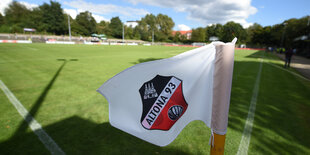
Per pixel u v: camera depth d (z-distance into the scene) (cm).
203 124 321
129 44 4650
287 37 3588
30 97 438
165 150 244
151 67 133
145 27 8219
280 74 850
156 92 136
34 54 1371
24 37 4491
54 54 1438
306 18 3005
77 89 514
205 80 143
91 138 269
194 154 237
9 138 261
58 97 444
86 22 7069
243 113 371
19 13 5466
